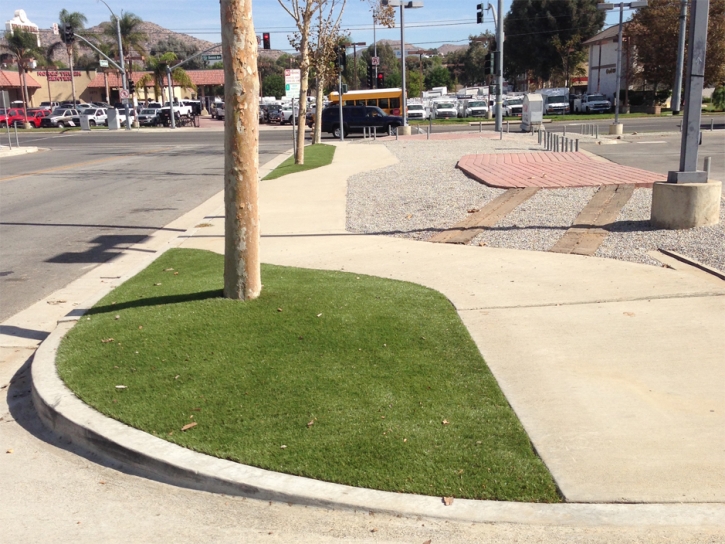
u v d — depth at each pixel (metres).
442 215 11.65
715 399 4.60
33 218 13.95
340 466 3.88
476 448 4.04
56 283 8.78
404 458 3.94
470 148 27.83
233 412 4.54
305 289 7.00
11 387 5.53
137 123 61.41
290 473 3.85
